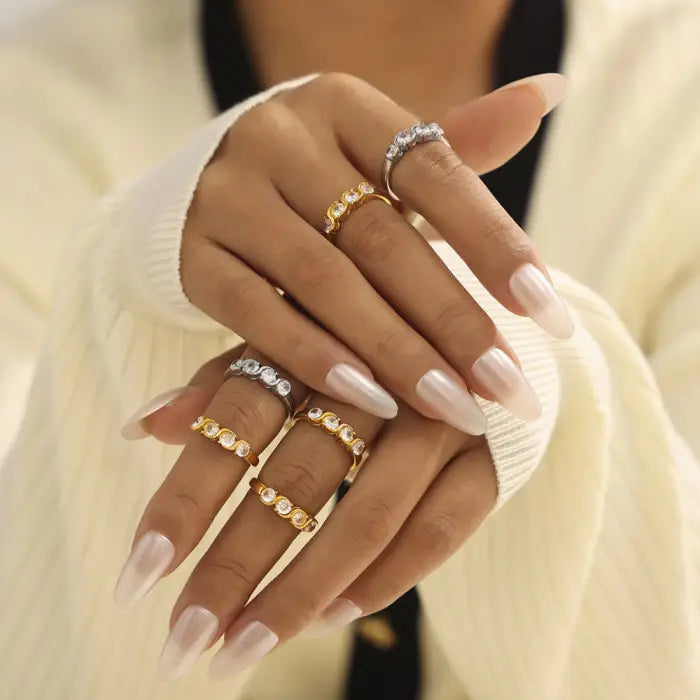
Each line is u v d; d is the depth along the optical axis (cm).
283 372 37
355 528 36
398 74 63
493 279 35
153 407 38
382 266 37
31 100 62
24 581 42
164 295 40
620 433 45
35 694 42
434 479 37
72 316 43
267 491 36
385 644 55
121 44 64
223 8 62
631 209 60
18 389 52
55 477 43
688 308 58
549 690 44
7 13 73
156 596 43
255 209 38
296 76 63
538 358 41
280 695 56
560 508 43
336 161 38
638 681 43
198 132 41
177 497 35
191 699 43
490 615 44
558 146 61
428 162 37
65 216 61
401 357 36
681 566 44
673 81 62
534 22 61
